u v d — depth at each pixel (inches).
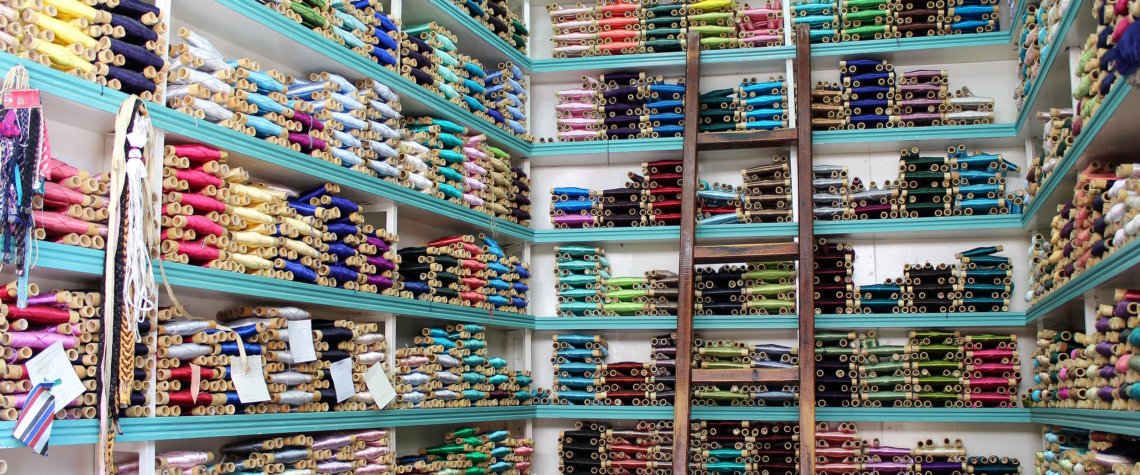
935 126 244.2
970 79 256.8
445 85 227.1
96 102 139.5
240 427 162.7
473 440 230.7
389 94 204.8
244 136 164.9
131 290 138.5
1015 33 236.8
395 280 204.8
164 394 149.6
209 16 168.4
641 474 248.7
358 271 194.1
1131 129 154.0
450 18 231.1
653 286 252.1
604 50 260.7
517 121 261.9
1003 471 235.8
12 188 124.3
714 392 243.4
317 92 187.2
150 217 142.9
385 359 203.2
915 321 239.8
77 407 137.6
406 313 206.8
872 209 243.6
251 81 170.7
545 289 270.7
